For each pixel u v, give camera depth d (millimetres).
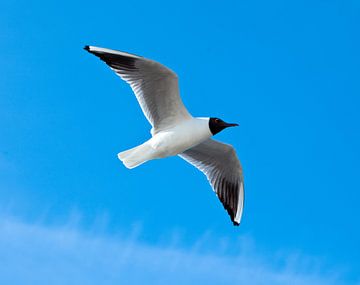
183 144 10797
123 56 10305
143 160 10766
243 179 11891
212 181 12055
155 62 10094
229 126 10883
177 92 10430
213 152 11820
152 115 10844
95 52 10352
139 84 10594
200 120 10859
